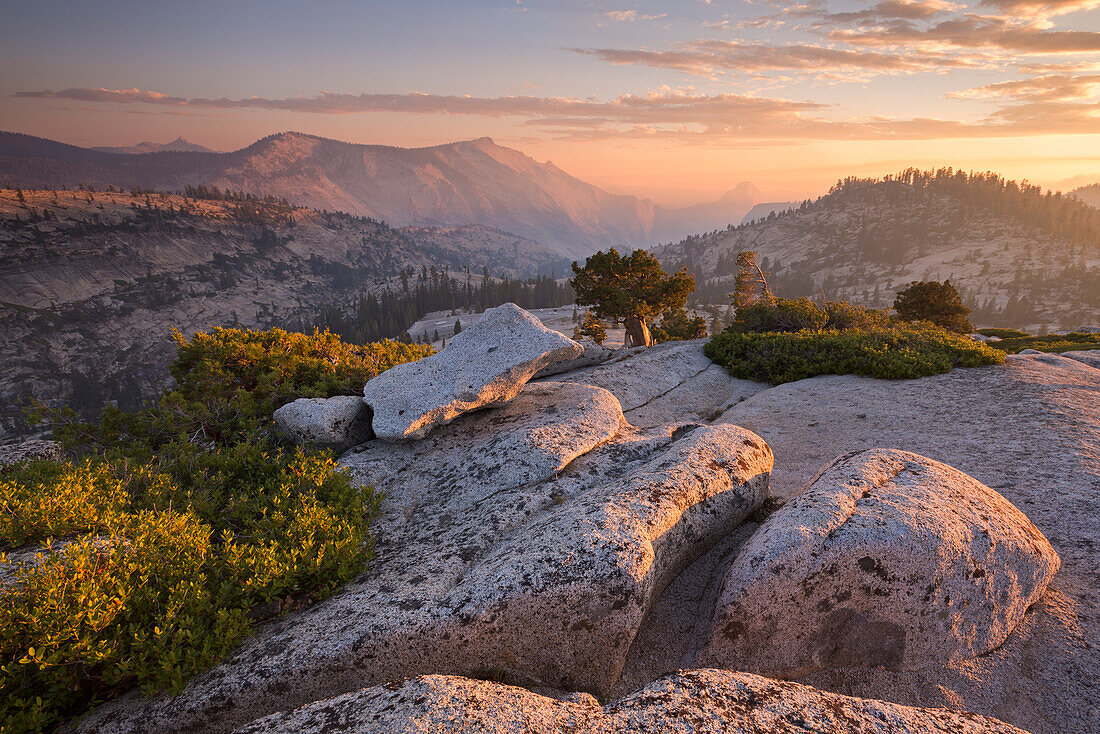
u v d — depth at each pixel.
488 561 5.61
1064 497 7.88
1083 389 13.00
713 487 6.93
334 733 3.56
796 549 5.21
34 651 4.05
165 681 4.48
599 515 5.64
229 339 14.13
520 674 5.04
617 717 3.67
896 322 25.61
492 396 9.84
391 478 8.61
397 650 4.75
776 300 29.16
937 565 5.17
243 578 5.55
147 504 6.95
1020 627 5.53
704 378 18.53
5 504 6.00
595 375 17.89
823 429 12.72
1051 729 4.54
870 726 3.69
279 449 9.45
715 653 5.32
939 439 11.09
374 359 14.62
